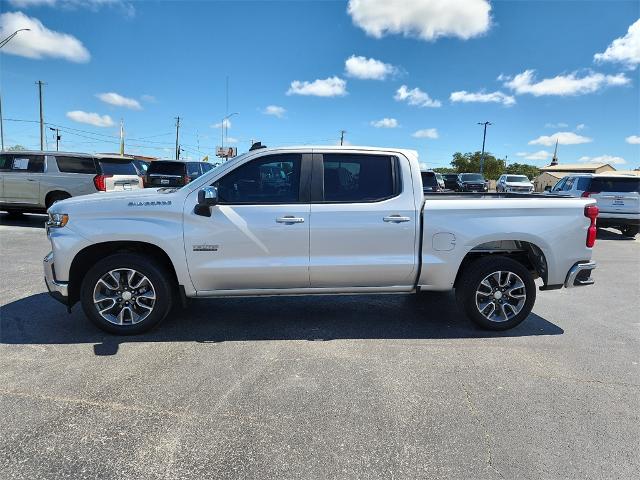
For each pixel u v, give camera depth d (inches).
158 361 154.5
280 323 195.0
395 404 129.0
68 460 102.7
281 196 174.7
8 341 169.6
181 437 111.8
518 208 180.4
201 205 167.0
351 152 177.9
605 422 122.0
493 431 116.7
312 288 181.0
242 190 174.7
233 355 160.9
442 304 225.6
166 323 191.9
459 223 178.5
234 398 130.8
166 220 169.9
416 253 178.9
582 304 236.2
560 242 183.3
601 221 510.0
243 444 109.4
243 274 173.6
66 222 169.2
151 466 101.3
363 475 99.4
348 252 175.8
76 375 143.2
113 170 533.0
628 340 183.3
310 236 173.6
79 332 179.2
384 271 178.4
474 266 184.1
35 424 116.0
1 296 223.9
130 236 168.4
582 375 150.2
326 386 138.9
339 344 173.0
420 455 106.5
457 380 144.7
